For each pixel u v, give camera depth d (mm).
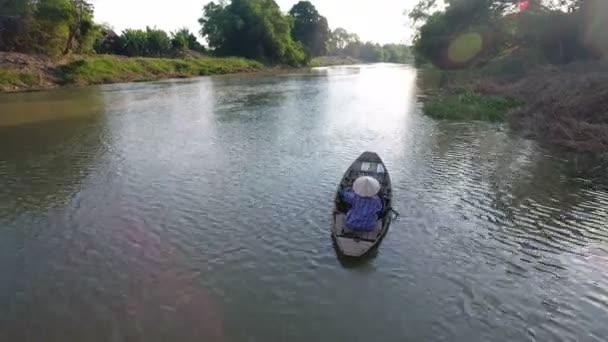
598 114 20969
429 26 56031
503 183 15469
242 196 14258
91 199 13938
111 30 62000
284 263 10484
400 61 165250
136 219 12562
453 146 20281
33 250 10906
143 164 17469
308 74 69812
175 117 27609
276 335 8188
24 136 22141
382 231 11234
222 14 81500
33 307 8836
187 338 8047
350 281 9844
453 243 11422
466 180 15781
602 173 16297
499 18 47344
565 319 8656
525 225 12359
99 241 11336
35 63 42438
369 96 38562
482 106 28344
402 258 10742
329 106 32688
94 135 22344
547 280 9867
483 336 8234
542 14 40219
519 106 27453
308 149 19859
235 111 30219
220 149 19797
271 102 34844
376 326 8461
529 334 8281
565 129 20344
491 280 9875
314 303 9094
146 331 8203
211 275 9961
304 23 110250
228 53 81938
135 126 24688
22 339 7980
